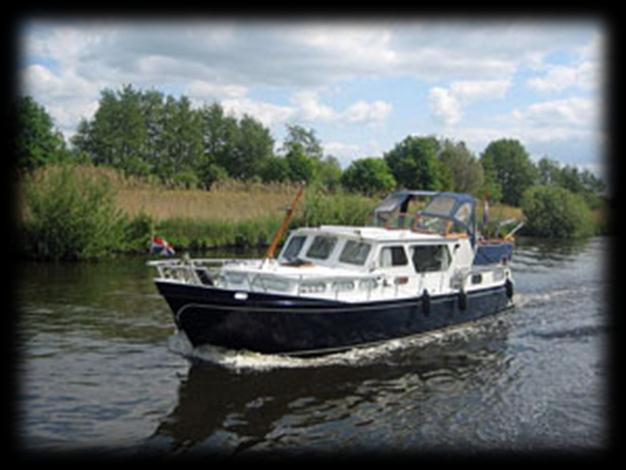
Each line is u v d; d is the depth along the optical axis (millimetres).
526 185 94062
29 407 9086
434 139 80000
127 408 9078
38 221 24375
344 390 10109
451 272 14414
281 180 64750
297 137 83938
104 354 11750
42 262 24141
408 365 11641
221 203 33062
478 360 12148
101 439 8055
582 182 80438
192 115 83500
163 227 29359
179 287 10836
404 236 13477
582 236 49719
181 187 34375
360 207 33781
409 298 12938
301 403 9453
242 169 84500
